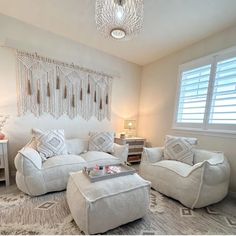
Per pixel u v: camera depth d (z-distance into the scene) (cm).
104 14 160
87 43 306
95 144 281
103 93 343
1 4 211
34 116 264
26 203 173
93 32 267
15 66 246
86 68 315
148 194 157
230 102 229
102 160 240
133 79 394
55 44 278
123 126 380
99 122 341
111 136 294
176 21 225
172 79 325
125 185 149
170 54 331
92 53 322
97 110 336
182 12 206
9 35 238
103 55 338
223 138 234
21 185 188
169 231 142
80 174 167
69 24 249
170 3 191
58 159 213
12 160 249
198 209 179
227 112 231
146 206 154
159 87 355
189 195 176
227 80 234
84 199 129
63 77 289
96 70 328
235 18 213
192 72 286
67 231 134
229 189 224
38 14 229
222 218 165
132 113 397
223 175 186
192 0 185
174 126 314
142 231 140
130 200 143
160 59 355
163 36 265
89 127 327
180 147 236
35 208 165
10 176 246
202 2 187
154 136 362
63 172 204
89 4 202
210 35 257
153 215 164
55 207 168
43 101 271
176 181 192
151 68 379
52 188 198
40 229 135
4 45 235
